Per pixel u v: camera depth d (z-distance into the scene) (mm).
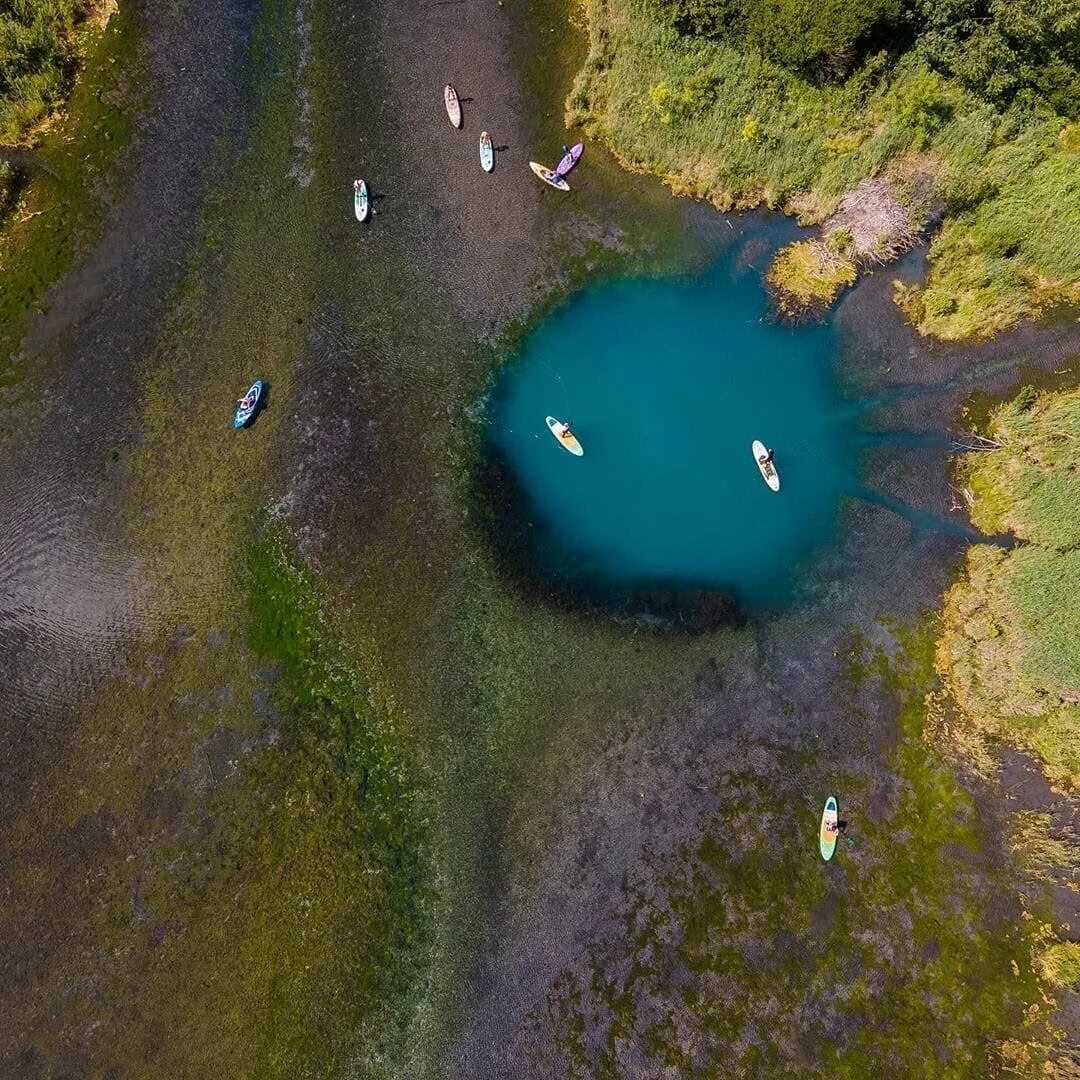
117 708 24531
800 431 27500
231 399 27078
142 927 23156
